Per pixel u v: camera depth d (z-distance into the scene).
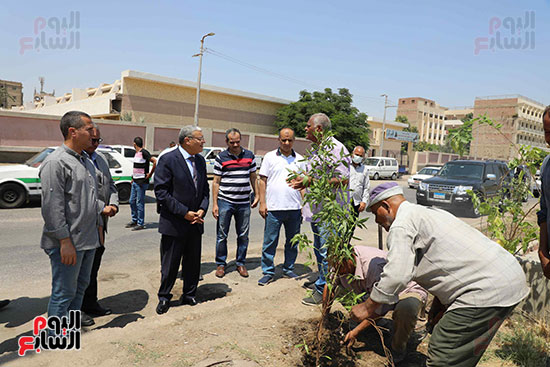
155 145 20.17
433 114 87.12
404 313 2.74
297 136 31.16
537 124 55.12
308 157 2.79
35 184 9.07
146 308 3.76
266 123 34.09
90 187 2.86
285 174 4.34
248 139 25.22
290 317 3.30
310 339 2.98
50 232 2.63
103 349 2.58
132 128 19.42
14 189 8.89
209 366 2.47
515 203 4.08
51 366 2.39
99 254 3.49
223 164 4.61
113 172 10.00
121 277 4.62
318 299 3.72
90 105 29.02
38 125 16.20
